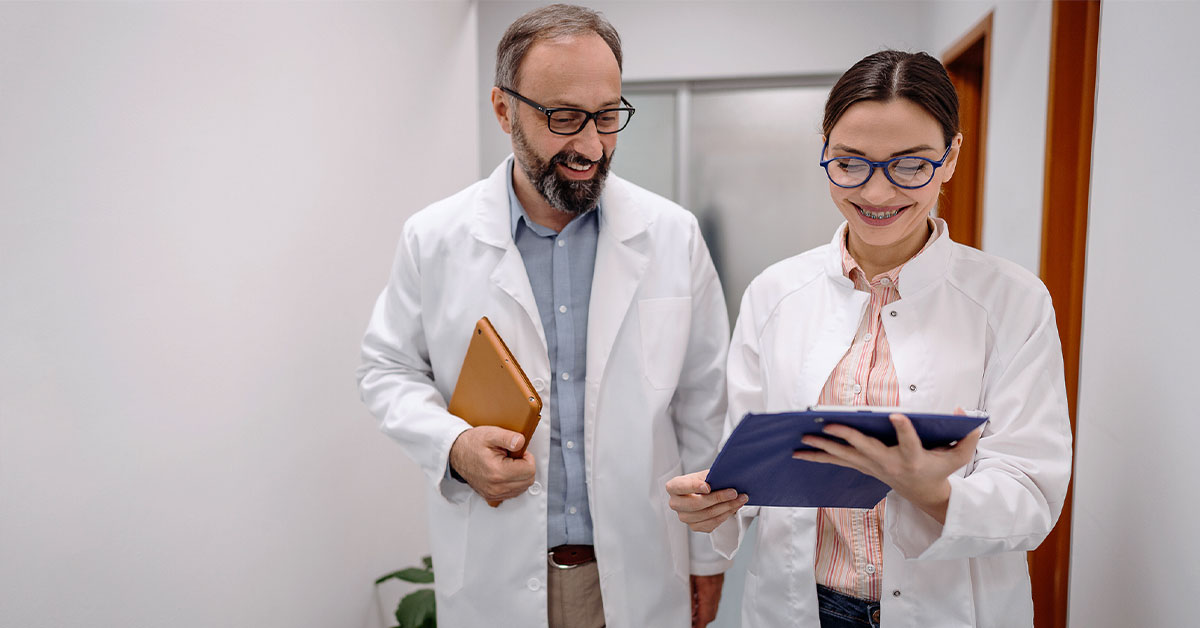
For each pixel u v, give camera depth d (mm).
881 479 956
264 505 1652
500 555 1416
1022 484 1046
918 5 3654
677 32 3857
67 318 1223
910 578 1120
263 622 1653
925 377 1121
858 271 1205
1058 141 1863
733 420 1325
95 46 1256
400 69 2084
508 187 1460
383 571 2092
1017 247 2166
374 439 2033
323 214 1800
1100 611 1421
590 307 1412
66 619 1240
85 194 1246
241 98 1555
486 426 1327
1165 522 1167
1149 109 1250
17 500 1160
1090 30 1779
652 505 1422
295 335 1726
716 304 1521
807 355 1217
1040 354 1091
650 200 1502
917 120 1022
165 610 1417
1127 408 1311
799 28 3771
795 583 1216
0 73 1119
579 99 1245
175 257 1413
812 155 3922
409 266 1485
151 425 1375
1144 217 1261
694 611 1582
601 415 1409
